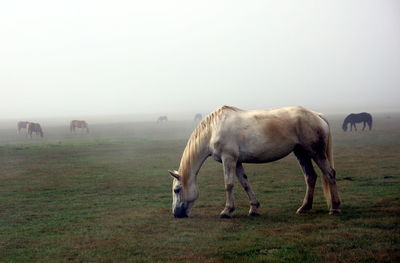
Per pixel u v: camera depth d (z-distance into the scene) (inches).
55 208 369.7
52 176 597.6
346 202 331.6
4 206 383.2
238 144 293.3
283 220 281.4
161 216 316.8
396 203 317.1
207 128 303.6
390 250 201.9
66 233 274.1
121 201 396.2
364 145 913.5
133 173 613.3
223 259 203.6
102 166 709.9
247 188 306.7
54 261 214.5
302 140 291.6
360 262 189.0
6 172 650.8
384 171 518.6
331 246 213.8
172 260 206.8
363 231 237.8
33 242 253.6
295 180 486.0
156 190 458.6
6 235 273.3
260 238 237.8
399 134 1253.1
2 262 215.6
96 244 242.5
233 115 298.5
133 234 262.7
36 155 920.3
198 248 225.3
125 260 210.5
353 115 1544.0
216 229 265.7
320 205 329.4
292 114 295.3
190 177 307.4
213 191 435.2
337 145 948.0
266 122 292.5
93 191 463.8
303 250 210.2
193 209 341.7
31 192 465.1
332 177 291.3
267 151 292.0
